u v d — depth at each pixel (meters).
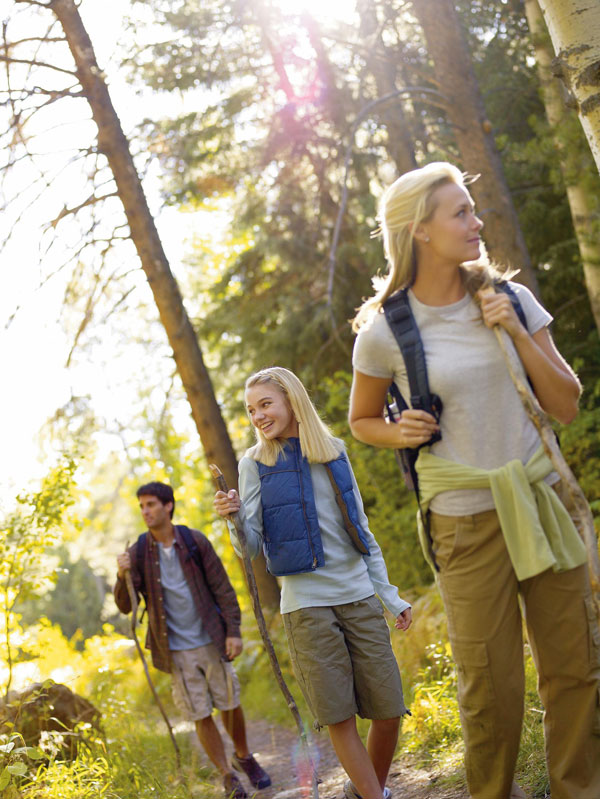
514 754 2.76
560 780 2.73
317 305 12.97
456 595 2.75
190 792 4.90
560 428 8.54
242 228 13.83
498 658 2.70
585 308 10.78
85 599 41.62
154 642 5.46
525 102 11.60
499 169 9.06
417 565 10.17
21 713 5.20
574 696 2.71
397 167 11.84
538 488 2.69
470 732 2.78
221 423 10.73
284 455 3.58
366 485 10.60
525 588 2.74
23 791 4.40
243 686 9.60
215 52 11.77
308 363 13.21
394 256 2.78
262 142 13.01
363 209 12.83
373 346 2.80
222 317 13.99
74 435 9.95
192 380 10.65
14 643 6.43
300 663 3.46
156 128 10.88
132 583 5.48
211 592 5.53
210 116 12.55
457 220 2.67
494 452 2.70
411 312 2.76
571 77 3.63
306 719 7.28
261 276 14.24
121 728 6.66
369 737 3.64
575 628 2.68
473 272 2.77
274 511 3.52
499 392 2.69
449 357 2.68
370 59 10.70
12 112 8.93
